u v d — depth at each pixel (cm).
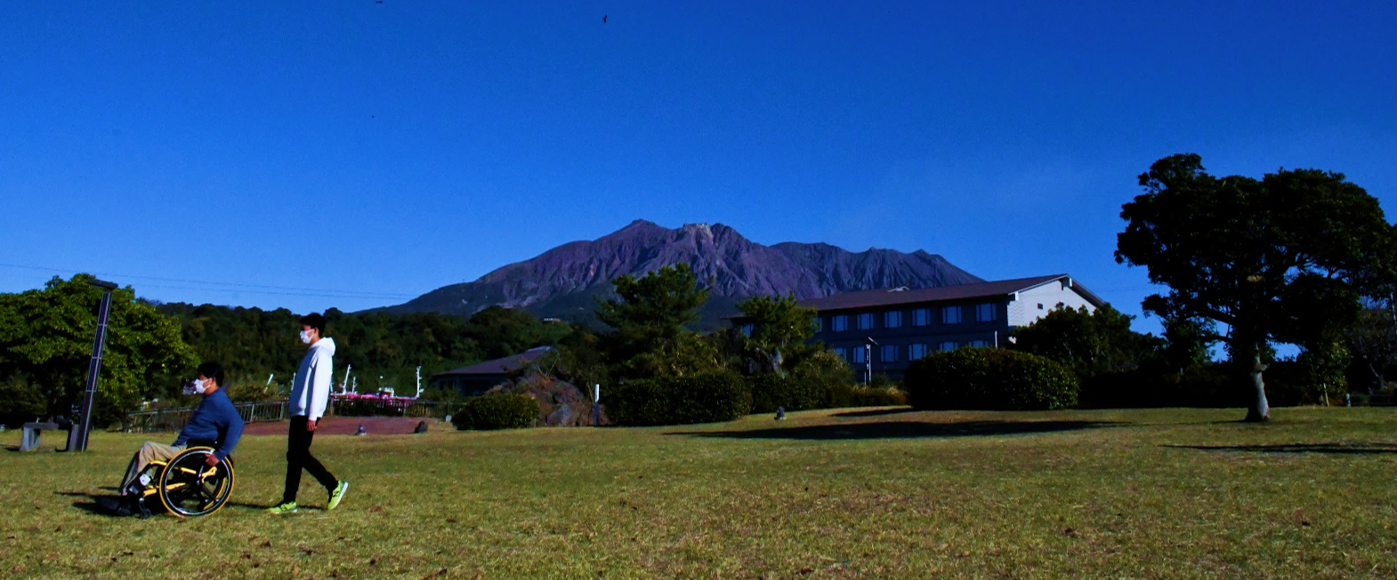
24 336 2403
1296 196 1858
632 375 4006
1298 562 536
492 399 2766
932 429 2061
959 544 606
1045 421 2222
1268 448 1234
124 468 1157
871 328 7494
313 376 754
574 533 665
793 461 1188
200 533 655
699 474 1050
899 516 714
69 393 2544
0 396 2803
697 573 541
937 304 7125
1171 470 979
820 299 8506
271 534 655
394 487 945
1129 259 2134
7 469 1146
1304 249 1911
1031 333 4316
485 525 698
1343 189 1869
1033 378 2841
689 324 5075
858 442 1587
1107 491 826
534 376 3450
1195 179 1998
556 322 10838
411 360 8588
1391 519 651
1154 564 540
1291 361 2848
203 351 6038
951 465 1077
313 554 589
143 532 657
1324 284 1906
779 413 2788
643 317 4534
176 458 718
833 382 3862
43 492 880
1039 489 848
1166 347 2241
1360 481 850
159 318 2680
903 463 1115
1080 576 517
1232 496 776
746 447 1513
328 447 1755
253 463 1277
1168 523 662
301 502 818
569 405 3234
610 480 1006
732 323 7456
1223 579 505
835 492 854
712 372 2942
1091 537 620
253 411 3731
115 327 2561
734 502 804
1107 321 4209
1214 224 1911
